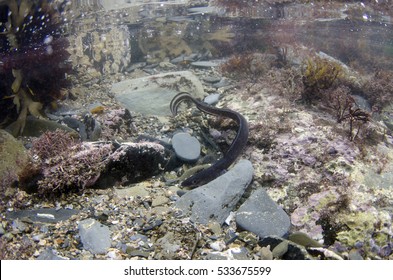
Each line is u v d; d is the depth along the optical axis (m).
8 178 0.76
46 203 0.71
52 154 0.79
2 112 1.09
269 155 0.86
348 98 1.00
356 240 0.66
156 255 0.59
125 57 1.67
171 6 2.04
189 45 1.82
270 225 0.68
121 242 0.61
